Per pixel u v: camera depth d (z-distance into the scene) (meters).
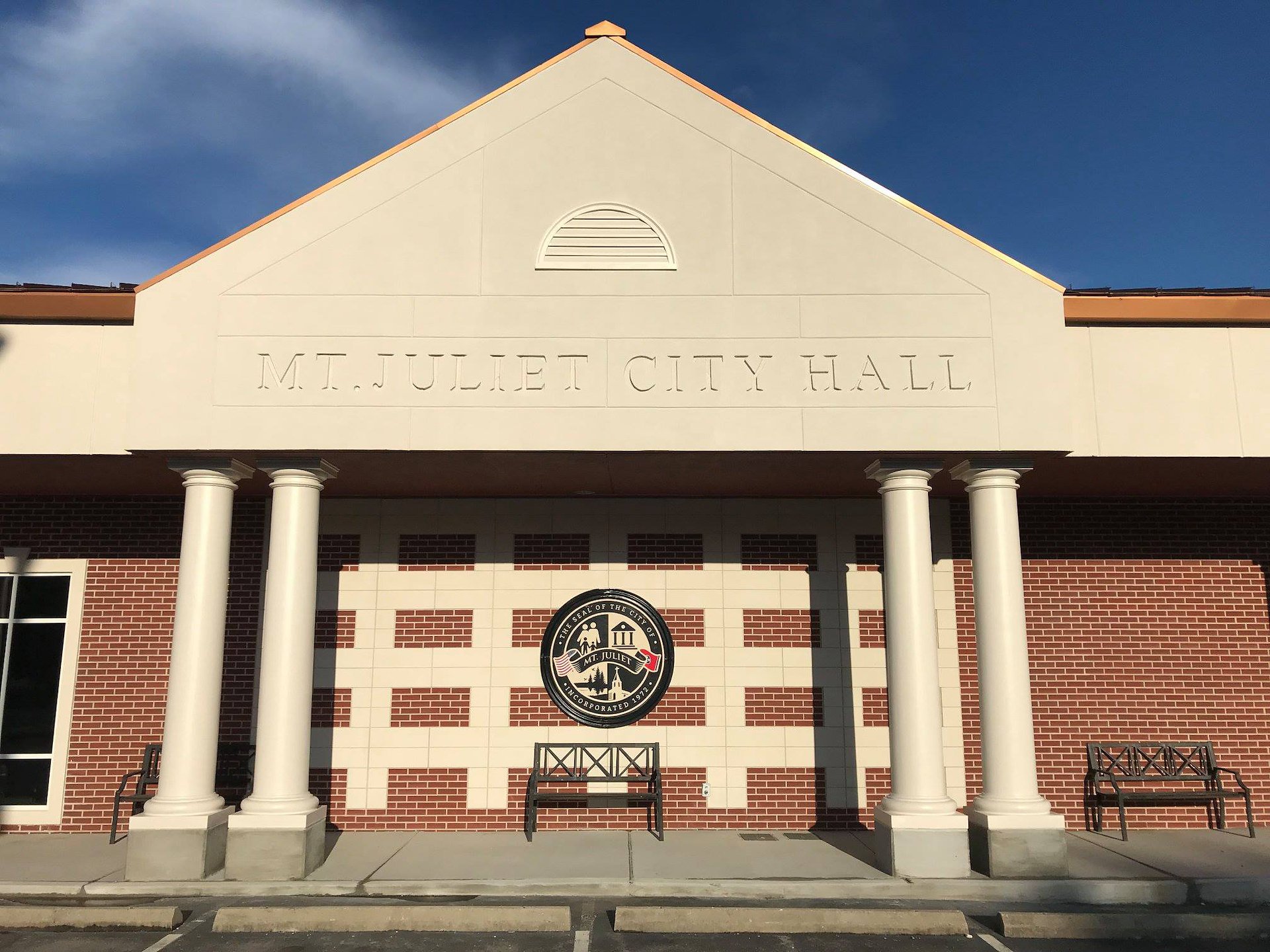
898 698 8.38
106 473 9.31
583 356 8.48
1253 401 8.69
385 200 8.66
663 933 6.80
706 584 10.69
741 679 10.50
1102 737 10.44
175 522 10.69
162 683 10.37
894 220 8.70
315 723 10.34
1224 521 10.91
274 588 8.39
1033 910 7.36
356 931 6.80
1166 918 6.97
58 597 10.56
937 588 10.68
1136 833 9.91
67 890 7.65
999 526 8.55
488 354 8.45
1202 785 10.27
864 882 7.78
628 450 8.34
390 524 10.76
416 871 8.16
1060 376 8.51
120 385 8.55
